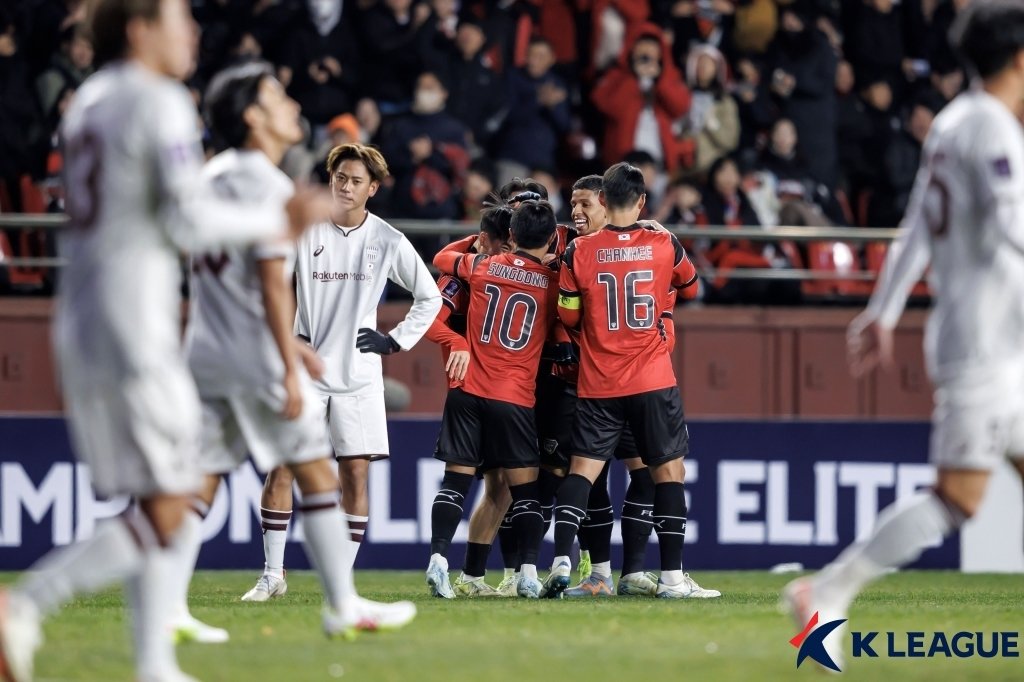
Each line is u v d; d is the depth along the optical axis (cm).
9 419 3597
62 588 1391
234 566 3609
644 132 4575
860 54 4956
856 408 4241
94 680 1450
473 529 2688
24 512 3591
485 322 2597
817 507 3800
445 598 2553
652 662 1580
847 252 4400
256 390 1658
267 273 1611
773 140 4566
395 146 4288
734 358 4203
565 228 2772
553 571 2495
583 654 1636
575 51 4878
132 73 1364
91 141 1352
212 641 1744
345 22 4603
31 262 3988
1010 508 3791
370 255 2602
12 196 4234
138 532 1403
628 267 2509
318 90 4509
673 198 4344
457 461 2608
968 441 1545
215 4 4703
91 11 1401
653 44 4609
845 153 4781
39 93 4306
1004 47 1561
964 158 1530
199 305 1672
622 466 3700
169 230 1349
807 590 1597
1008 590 3033
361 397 2611
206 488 1750
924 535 1573
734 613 2136
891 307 1608
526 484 2598
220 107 1689
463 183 4344
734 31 4869
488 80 4575
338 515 1733
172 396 1376
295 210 1425
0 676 1380
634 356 2512
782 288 4325
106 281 1348
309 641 1745
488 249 2748
